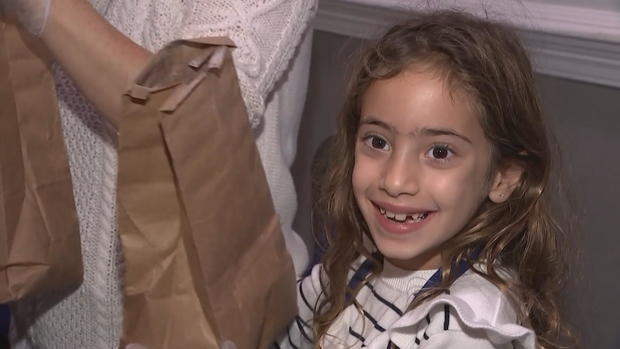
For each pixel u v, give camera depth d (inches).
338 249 38.6
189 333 27.6
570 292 55.7
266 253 29.3
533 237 35.8
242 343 28.1
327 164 44.6
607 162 56.2
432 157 31.6
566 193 54.4
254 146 28.1
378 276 36.9
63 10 26.5
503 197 34.6
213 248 26.3
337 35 69.2
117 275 32.7
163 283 27.5
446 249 34.2
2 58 28.2
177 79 25.3
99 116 31.2
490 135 32.6
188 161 25.1
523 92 34.5
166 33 30.0
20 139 29.6
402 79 31.8
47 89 29.9
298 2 30.7
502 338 30.4
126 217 26.5
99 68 26.5
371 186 32.4
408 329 32.4
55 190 31.0
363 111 33.1
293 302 31.9
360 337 36.0
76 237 32.1
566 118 57.1
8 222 30.0
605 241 57.3
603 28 52.2
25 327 37.0
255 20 29.1
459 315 30.5
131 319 27.9
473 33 34.0
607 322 58.2
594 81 54.6
